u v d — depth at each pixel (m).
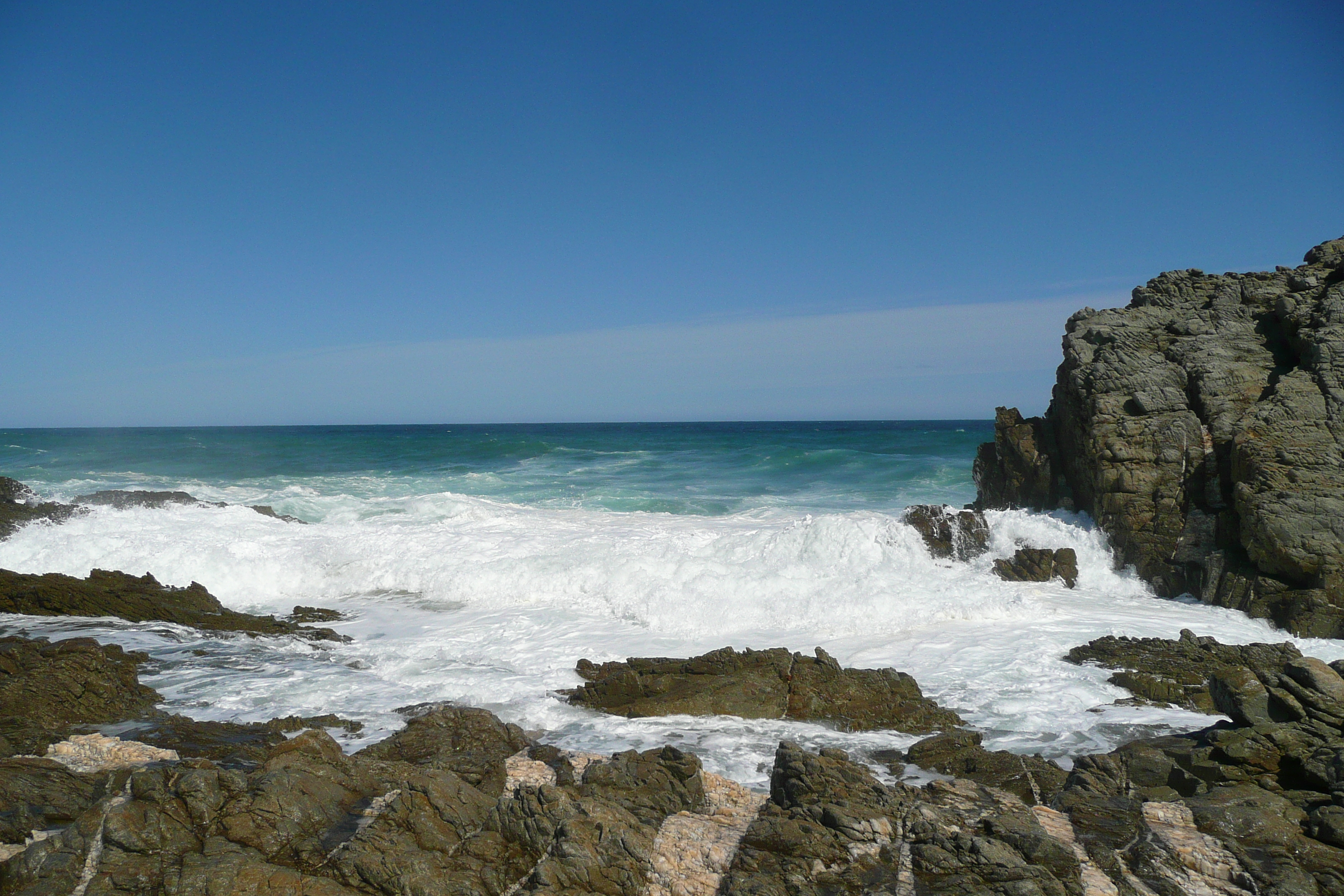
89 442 66.88
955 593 13.88
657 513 25.69
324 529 19.91
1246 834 6.22
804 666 10.33
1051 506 18.23
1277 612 13.09
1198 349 16.17
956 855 6.01
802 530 16.73
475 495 31.42
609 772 7.30
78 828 6.20
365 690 10.54
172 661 11.53
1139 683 10.27
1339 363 14.36
